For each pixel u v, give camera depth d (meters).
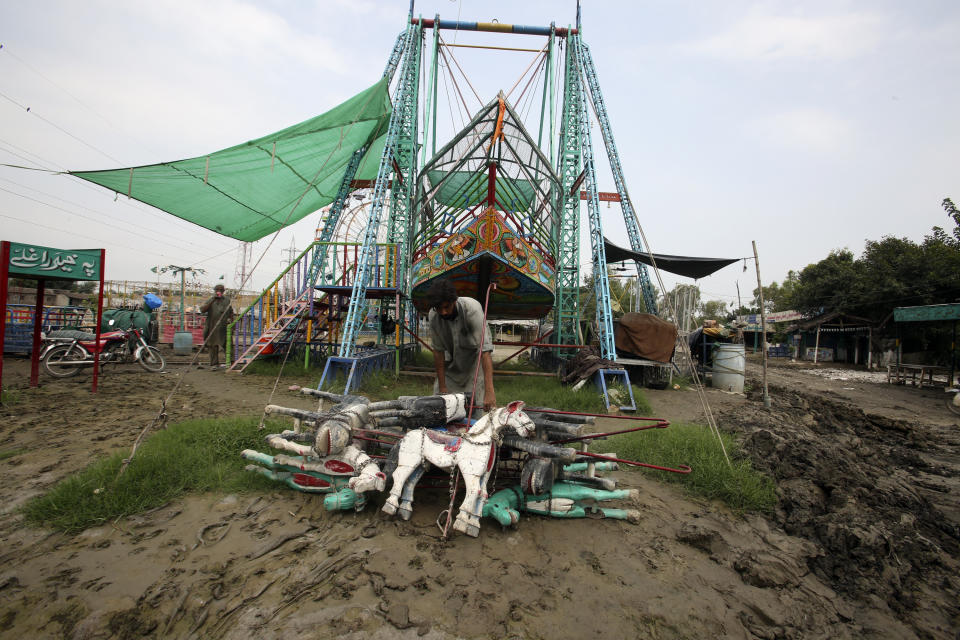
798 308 32.09
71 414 5.82
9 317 11.55
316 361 11.76
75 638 2.05
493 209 8.62
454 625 2.22
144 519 3.14
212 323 10.91
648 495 4.04
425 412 3.61
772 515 3.66
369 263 10.19
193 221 11.87
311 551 2.83
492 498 3.28
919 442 7.14
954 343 14.98
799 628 2.40
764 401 8.62
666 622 2.35
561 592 2.54
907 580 2.93
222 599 2.35
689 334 13.88
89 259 7.27
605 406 7.70
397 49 13.28
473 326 3.81
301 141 10.13
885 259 25.45
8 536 2.86
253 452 3.77
